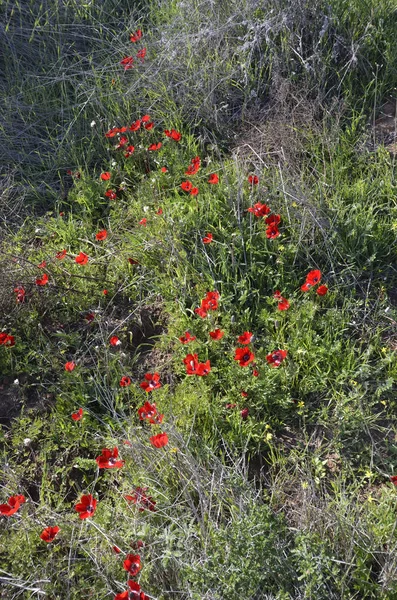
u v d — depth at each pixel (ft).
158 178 9.67
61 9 12.41
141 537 6.15
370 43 10.53
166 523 6.45
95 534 6.37
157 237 8.73
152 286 8.55
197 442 6.96
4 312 8.43
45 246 9.24
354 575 5.89
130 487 6.59
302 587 5.71
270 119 10.16
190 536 6.11
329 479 6.79
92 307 8.52
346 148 9.49
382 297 8.09
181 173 9.69
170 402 7.31
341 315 7.79
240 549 5.77
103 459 6.45
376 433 7.04
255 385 7.23
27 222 9.86
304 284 8.11
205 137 10.18
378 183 8.96
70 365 7.55
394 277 8.30
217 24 10.98
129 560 5.78
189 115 10.49
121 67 11.30
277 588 5.85
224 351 7.73
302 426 7.20
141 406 7.43
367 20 10.77
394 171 9.10
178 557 6.00
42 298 8.53
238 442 7.04
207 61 10.76
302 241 8.46
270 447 6.94
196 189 8.61
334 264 8.36
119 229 9.38
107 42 11.86
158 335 8.18
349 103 9.95
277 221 8.10
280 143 9.72
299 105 10.05
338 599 5.77
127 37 11.92
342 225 8.52
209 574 5.72
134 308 8.48
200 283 8.36
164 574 6.06
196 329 7.91
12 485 6.91
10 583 6.06
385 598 5.68
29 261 8.77
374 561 6.01
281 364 7.43
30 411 7.61
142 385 7.07
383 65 10.49
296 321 7.77
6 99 11.09
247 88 10.48
